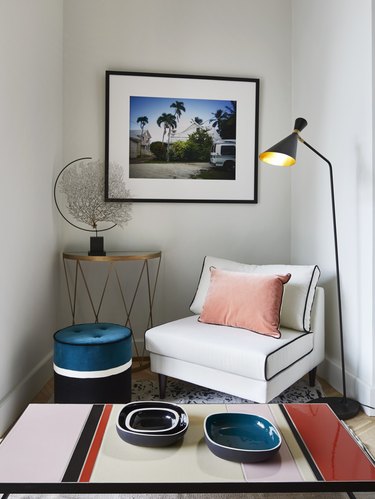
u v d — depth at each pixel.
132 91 3.14
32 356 2.51
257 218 3.29
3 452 1.20
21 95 2.29
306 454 1.20
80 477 1.08
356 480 1.08
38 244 2.60
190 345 2.24
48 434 1.30
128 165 3.15
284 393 2.50
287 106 3.29
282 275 2.40
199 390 2.58
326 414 1.46
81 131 3.13
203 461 1.16
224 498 1.52
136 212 3.19
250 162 3.25
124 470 1.12
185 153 3.20
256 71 3.26
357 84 2.33
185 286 3.25
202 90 3.20
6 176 2.10
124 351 2.21
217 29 3.23
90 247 2.87
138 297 3.21
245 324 2.36
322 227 2.78
